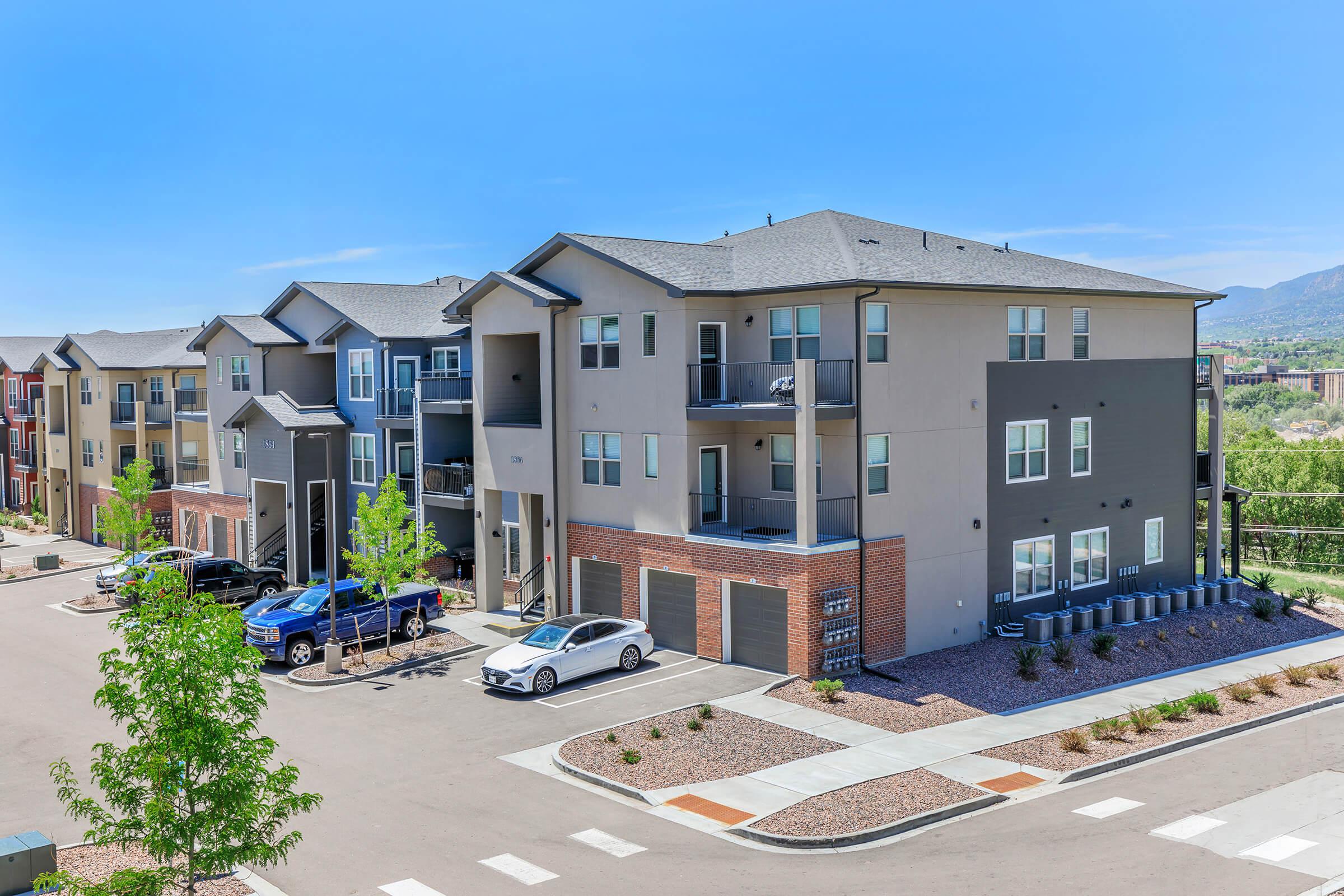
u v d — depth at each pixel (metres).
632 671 26.89
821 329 26.80
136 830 12.68
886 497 27.00
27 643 31.56
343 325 40.12
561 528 31.38
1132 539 33.97
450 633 31.19
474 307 33.66
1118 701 24.86
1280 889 14.41
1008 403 30.02
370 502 35.69
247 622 28.59
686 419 27.80
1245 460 63.50
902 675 26.08
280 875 15.34
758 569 26.34
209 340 45.38
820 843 16.39
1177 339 35.38
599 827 17.20
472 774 19.78
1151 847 16.02
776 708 23.64
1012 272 31.00
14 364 64.25
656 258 29.62
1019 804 18.19
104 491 54.97
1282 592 38.69
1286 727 23.11
